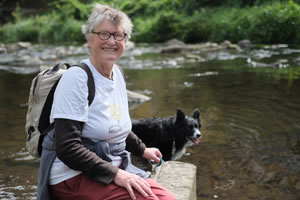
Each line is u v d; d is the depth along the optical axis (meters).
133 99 7.13
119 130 1.97
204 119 5.84
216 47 14.97
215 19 18.33
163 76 9.75
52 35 23.27
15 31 23.78
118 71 2.13
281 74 9.32
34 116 1.95
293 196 3.35
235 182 3.68
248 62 11.41
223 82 8.67
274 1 17.94
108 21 1.92
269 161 4.16
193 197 3.00
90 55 1.98
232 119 5.79
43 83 1.92
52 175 1.87
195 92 7.76
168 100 7.14
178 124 4.75
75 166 1.75
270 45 14.89
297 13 15.43
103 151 1.89
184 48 14.71
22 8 31.14
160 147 4.86
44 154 1.90
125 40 2.03
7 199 3.39
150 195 1.82
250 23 16.61
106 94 1.91
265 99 6.94
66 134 1.74
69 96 1.76
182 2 22.52
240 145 4.70
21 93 8.23
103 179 1.79
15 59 14.08
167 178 3.01
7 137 5.20
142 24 21.48
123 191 1.81
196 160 4.31
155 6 23.48
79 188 1.83
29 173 3.99
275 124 5.47
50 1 30.59
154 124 4.95
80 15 25.19
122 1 24.56
